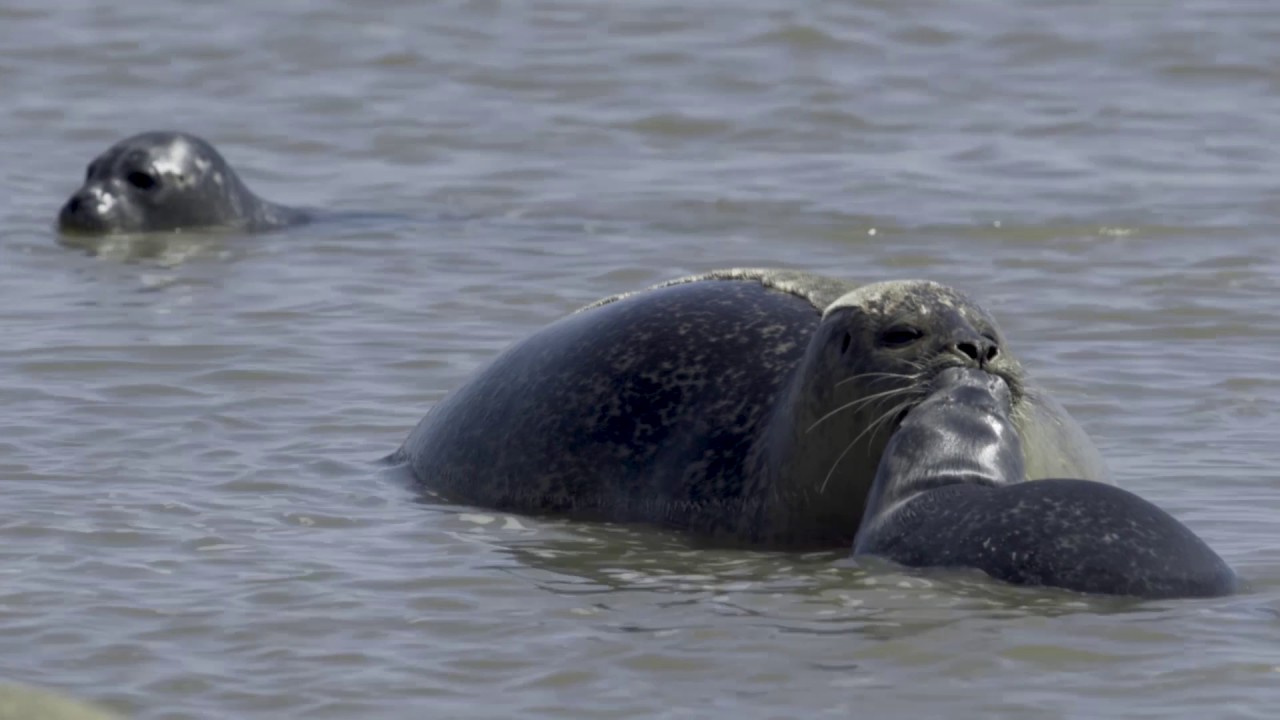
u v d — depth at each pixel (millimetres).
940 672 28828
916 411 34094
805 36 98875
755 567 34375
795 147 79812
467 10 106125
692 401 38375
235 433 43250
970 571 31953
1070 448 36312
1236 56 94375
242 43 99750
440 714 27719
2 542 35188
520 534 36688
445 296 56875
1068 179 72812
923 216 67188
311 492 39125
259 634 30734
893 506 33375
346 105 88312
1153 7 104312
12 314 55062
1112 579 31328
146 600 32219
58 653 29906
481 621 31375
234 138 83438
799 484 35906
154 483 39281
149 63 95938
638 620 31375
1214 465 40156
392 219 69125
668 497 37531
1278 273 58344
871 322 34906
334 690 28547
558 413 39219
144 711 27812
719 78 91438
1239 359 48812
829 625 30828
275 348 50656
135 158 69062
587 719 27469
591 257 62219
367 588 33000
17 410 44594
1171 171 74000
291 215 70125
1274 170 73938
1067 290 56781
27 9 106688
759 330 38938
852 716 27391
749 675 28891
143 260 63812
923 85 90125
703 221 67438
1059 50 96250
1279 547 34594
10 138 82688
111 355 49750
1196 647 29484
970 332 34656
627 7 105562
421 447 41312
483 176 75875
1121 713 27375
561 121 84688
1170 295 55781
